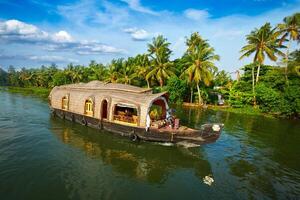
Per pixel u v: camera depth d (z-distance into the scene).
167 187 9.77
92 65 67.00
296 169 12.19
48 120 20.70
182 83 37.84
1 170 10.56
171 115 16.52
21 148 13.46
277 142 17.08
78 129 17.77
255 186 10.15
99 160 12.16
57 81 68.38
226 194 9.41
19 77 98.50
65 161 11.88
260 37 32.28
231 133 19.11
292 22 30.94
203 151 14.14
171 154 13.30
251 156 13.80
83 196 8.84
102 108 16.69
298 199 9.23
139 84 46.91
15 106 28.89
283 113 30.06
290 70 30.86
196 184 10.12
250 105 34.16
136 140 15.00
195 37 42.94
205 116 26.81
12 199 8.48
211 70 37.41
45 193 8.93
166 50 40.09
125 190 9.40
